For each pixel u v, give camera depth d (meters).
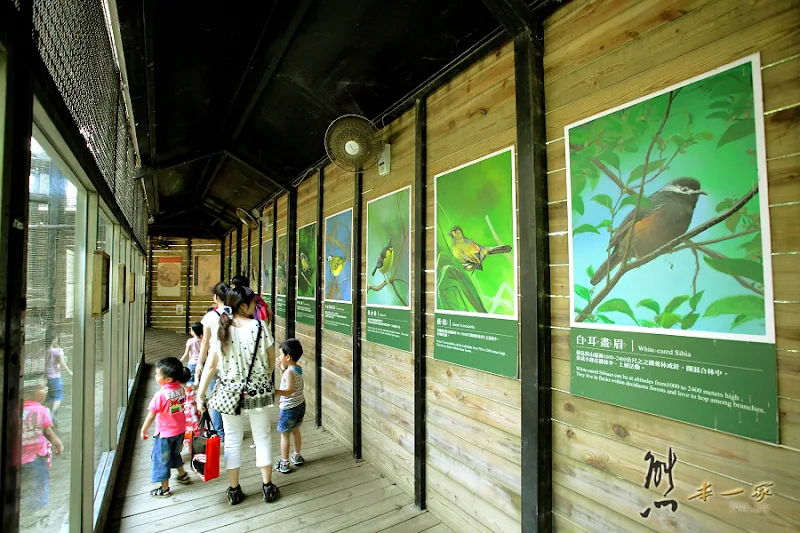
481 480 2.32
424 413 2.83
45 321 2.15
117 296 3.37
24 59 1.04
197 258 12.38
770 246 1.27
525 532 1.95
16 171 1.01
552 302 1.95
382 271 3.38
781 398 1.24
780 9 1.27
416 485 2.83
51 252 2.14
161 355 8.37
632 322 1.61
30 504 2.02
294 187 5.49
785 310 1.24
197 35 3.20
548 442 1.92
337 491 3.03
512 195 2.17
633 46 1.66
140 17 2.77
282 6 2.82
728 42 1.38
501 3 1.93
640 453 1.57
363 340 3.67
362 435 3.64
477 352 2.36
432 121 2.85
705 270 1.40
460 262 2.52
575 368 1.82
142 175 5.16
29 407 1.94
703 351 1.40
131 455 3.70
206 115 4.69
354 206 3.82
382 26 2.67
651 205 1.56
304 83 3.55
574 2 1.91
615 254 1.68
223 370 2.86
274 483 3.16
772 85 1.28
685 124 1.48
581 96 1.85
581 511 1.78
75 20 1.62
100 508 2.41
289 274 5.48
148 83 3.60
